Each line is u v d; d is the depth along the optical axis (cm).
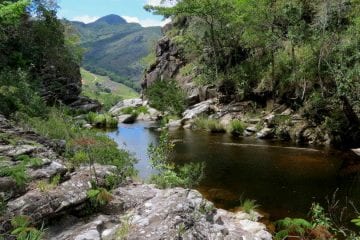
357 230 920
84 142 1149
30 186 758
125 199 828
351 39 2262
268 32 2980
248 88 3184
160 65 5412
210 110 3341
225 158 1806
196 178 1135
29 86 2209
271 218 1024
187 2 3584
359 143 2147
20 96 1816
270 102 2980
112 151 1255
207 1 3450
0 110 1522
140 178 1197
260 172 1534
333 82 2402
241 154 1905
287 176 1468
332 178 1437
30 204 698
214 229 741
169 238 642
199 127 2998
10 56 2719
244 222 901
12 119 1445
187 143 2259
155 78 5475
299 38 2588
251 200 1177
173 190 895
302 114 2456
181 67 5031
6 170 750
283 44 2991
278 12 2947
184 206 767
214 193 1252
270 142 2305
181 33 5047
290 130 2392
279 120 2505
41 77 3062
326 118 2261
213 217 817
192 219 724
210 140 2383
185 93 4066
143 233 662
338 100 2281
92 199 777
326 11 2366
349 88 2189
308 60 2533
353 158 1786
